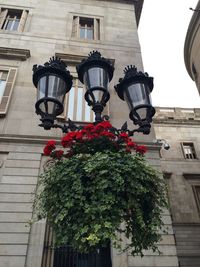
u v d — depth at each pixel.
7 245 6.44
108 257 3.66
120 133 4.28
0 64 10.74
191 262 15.84
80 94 10.64
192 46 20.33
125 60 12.09
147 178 3.74
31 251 6.45
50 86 4.44
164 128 21.69
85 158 3.71
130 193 3.50
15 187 7.41
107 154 3.78
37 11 13.68
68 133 4.06
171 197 18.08
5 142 8.29
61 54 11.43
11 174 7.66
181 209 17.62
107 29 13.70
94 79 4.69
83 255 6.57
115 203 3.35
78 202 3.33
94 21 14.12
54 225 3.48
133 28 13.99
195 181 18.95
